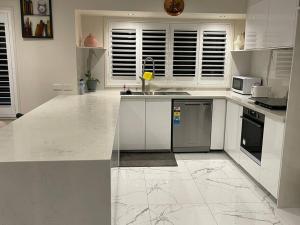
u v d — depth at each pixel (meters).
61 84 4.13
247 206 2.88
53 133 2.04
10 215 1.54
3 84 4.11
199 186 3.30
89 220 1.58
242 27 4.82
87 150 1.66
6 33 3.95
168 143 4.42
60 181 1.52
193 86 4.96
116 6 4.02
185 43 4.80
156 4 4.06
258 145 3.22
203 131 4.40
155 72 4.88
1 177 1.49
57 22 3.96
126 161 4.07
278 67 3.87
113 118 2.56
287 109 2.63
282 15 3.00
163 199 2.99
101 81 4.82
